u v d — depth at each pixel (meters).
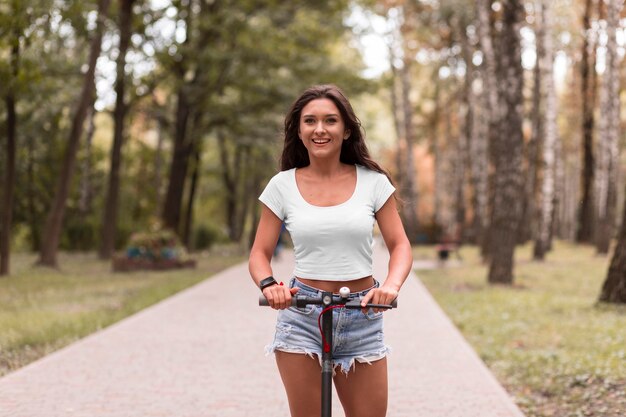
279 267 24.11
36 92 22.02
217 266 25.66
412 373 7.88
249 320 11.62
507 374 8.34
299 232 3.64
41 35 18.86
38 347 9.76
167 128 32.25
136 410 6.41
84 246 35.22
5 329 10.68
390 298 3.45
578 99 40.31
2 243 20.38
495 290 16.61
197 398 6.80
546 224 28.61
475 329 11.44
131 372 7.86
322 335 3.57
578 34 33.72
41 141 31.00
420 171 69.31
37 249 35.38
